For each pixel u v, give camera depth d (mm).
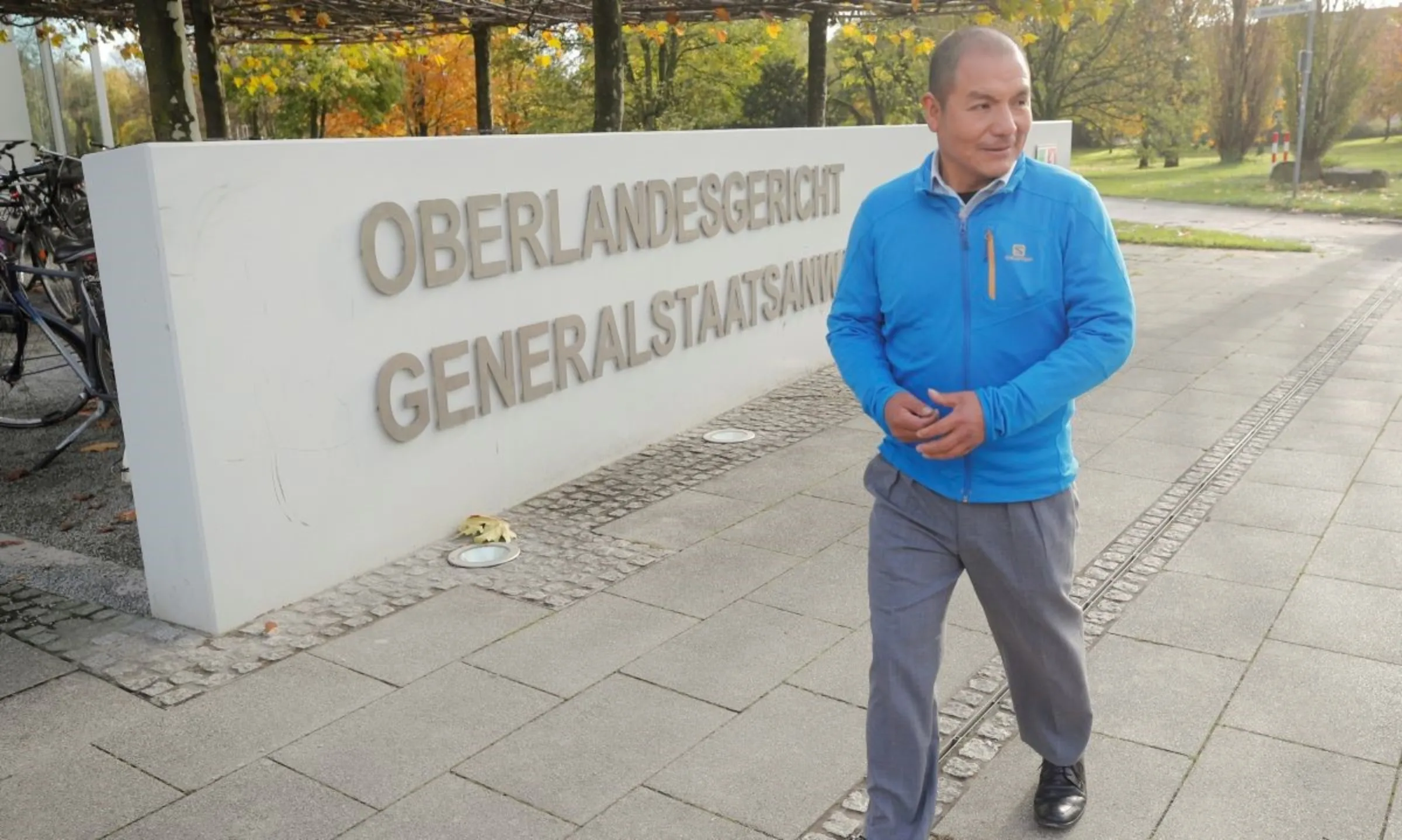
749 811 2920
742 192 7129
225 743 3314
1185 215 20719
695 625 4082
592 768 3143
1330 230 17625
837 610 4191
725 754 3199
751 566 4648
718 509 5387
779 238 7594
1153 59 34312
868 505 5387
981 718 3355
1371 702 3387
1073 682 2629
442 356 4992
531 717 3436
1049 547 2473
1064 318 2393
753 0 10164
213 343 4008
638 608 4250
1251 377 7777
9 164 12820
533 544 4969
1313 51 26109
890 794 2475
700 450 6402
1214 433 6406
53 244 6551
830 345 2613
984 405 2260
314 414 4430
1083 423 6684
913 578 2498
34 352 6883
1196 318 10094
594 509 5438
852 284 2586
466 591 4465
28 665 3859
